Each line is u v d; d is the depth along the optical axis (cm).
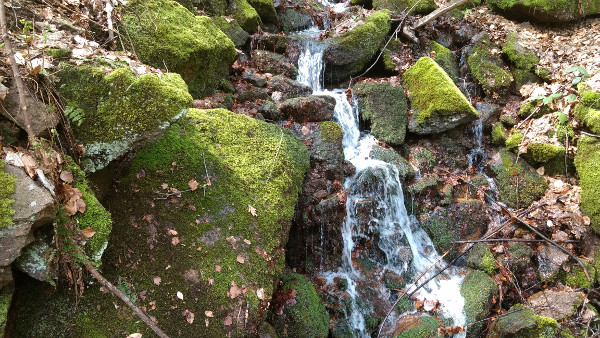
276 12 688
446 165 564
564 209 496
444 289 450
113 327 243
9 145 221
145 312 257
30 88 232
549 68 647
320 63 621
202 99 458
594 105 525
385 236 475
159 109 255
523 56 661
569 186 520
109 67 270
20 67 236
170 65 415
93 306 243
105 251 265
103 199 283
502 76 639
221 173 343
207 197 324
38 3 325
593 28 704
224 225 316
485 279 449
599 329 400
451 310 422
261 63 576
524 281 468
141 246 279
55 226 221
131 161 309
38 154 223
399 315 417
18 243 200
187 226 302
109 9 371
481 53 671
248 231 324
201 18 480
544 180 536
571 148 532
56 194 226
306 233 435
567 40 695
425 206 512
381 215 476
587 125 523
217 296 281
